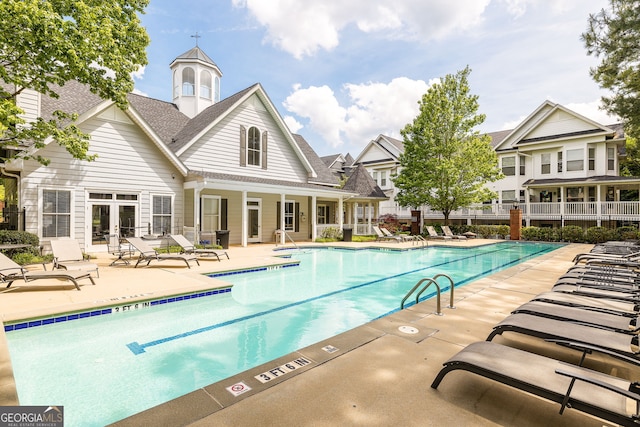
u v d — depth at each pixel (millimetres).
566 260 11703
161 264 10273
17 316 4867
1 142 9023
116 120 12852
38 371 4035
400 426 2387
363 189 24141
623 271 7344
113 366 4191
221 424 2373
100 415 3158
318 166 23359
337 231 20203
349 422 2420
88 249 12211
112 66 9484
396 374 3164
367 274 10547
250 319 6098
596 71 13711
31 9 7379
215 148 16547
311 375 3129
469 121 21875
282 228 17172
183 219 15000
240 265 10109
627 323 3717
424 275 10422
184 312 6430
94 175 12320
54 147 11461
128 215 13234
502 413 2561
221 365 4258
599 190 20703
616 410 2084
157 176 14055
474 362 2682
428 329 4426
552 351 3859
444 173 21594
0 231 9758
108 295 6227
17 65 8766
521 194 25562
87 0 9117
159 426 2334
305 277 10039
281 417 2467
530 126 24703
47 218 11328
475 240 20516
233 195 17500
